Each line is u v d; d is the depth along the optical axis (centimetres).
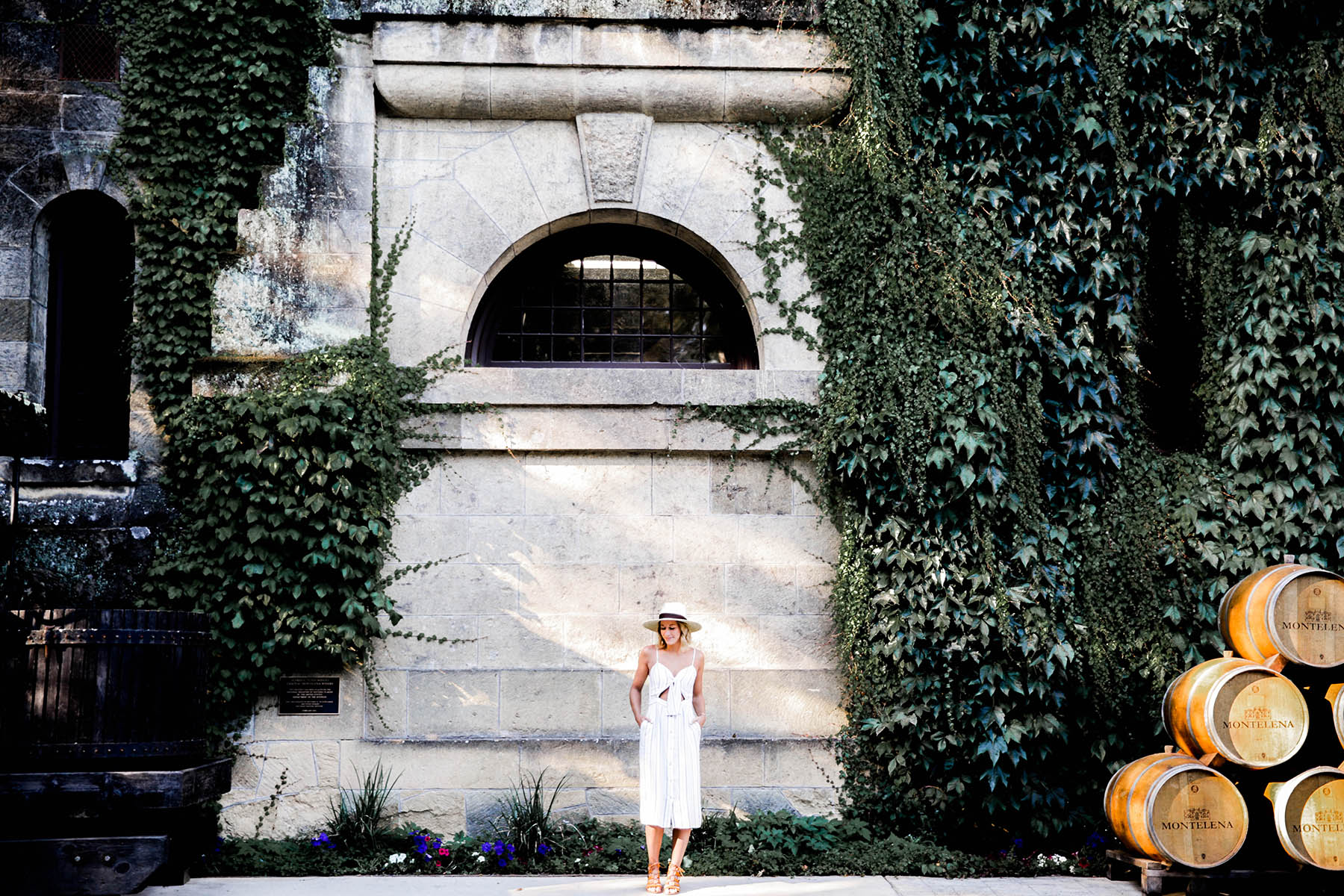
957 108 881
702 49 879
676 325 924
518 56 870
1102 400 884
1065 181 887
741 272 888
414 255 875
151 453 848
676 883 689
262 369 836
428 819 816
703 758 836
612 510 864
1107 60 885
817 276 885
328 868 754
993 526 849
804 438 866
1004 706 819
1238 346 895
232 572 818
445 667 838
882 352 854
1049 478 877
